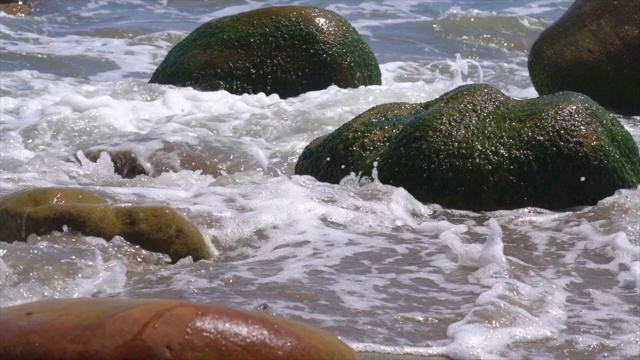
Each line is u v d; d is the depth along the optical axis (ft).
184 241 38.32
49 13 110.83
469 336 31.07
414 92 71.92
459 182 47.65
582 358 30.25
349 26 76.07
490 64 91.56
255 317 22.24
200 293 34.53
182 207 43.14
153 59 88.58
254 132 62.39
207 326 21.52
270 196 46.21
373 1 120.16
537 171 47.83
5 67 81.20
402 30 104.53
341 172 50.60
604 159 48.03
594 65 72.74
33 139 58.95
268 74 73.36
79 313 21.91
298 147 58.13
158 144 54.75
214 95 70.74
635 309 34.58
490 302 33.94
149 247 37.88
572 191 47.96
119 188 46.88
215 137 57.57
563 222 45.29
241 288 35.17
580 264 39.52
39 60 84.28
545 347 30.94
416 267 38.47
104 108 63.98
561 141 48.14
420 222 45.24
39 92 70.74
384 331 31.68
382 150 50.26
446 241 41.91
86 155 54.29
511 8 118.62
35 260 35.68
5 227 38.73
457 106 49.83
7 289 33.81
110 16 110.01
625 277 37.99
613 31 73.26
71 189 40.52
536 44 75.77
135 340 21.03
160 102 68.54
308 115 65.00
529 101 50.62
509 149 48.08
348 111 66.74
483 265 38.86
